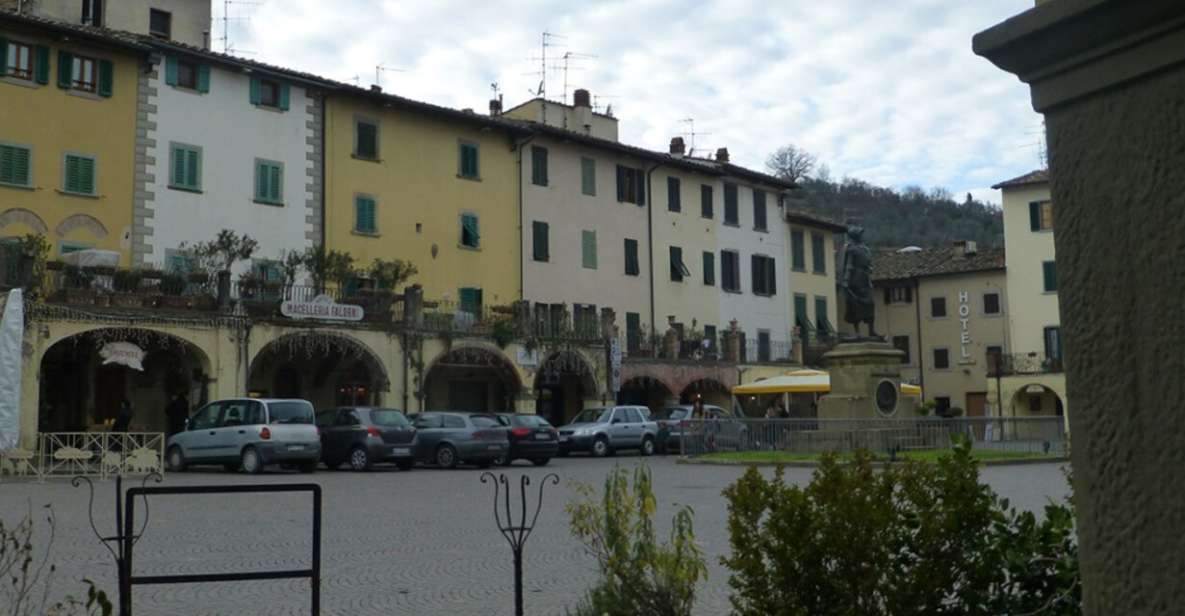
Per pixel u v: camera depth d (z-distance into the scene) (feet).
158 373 107.14
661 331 158.71
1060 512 16.07
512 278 140.77
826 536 14.46
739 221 173.88
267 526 46.91
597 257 151.64
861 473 15.38
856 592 14.37
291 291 106.83
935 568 14.82
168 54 110.73
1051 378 182.50
